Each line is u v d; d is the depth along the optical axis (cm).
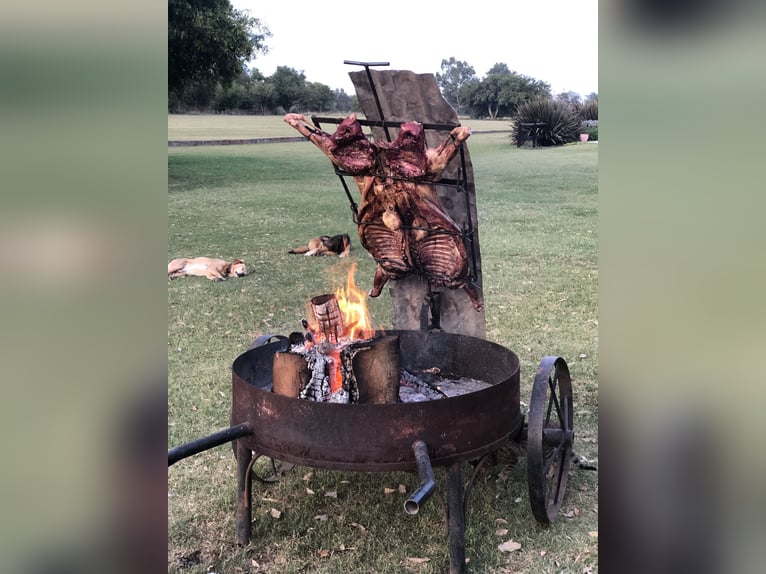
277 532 277
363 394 260
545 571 247
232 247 723
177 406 390
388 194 339
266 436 244
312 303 290
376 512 290
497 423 249
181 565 255
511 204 809
